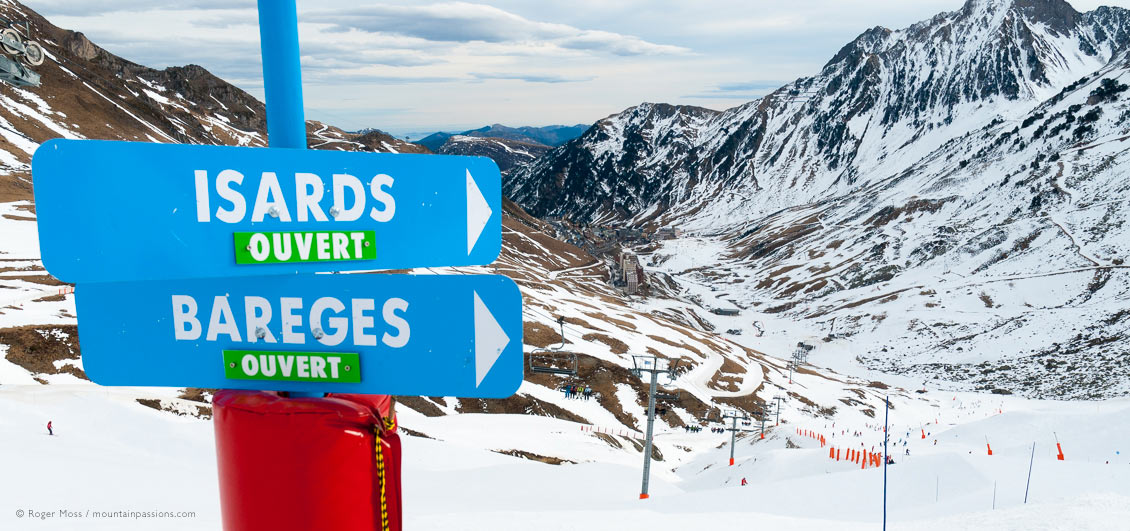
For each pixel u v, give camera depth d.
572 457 57.50
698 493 23.73
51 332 57.47
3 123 140.50
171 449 34.03
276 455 1.99
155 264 2.07
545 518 10.66
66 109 164.75
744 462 51.41
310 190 2.10
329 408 1.97
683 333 133.88
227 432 2.09
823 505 21.66
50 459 21.02
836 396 117.94
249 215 2.09
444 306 2.08
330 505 1.98
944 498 20.25
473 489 28.27
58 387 48.12
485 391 2.09
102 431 34.75
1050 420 44.53
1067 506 8.48
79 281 2.06
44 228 2.04
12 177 115.25
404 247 2.16
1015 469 20.83
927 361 178.00
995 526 8.27
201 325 2.15
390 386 2.13
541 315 108.81
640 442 77.56
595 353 96.81
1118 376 139.00
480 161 2.17
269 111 2.15
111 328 2.17
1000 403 126.75
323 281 2.10
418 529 9.77
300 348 2.12
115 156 2.03
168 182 2.05
